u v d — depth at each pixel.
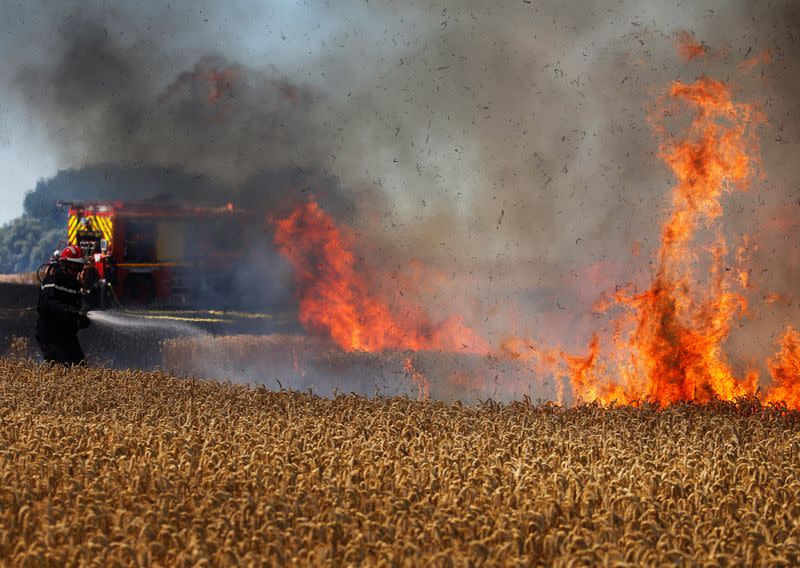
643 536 17.75
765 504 20.38
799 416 33.62
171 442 24.58
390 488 21.05
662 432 28.34
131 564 16.45
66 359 43.81
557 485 20.72
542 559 17.41
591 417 31.72
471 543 16.88
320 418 29.78
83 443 24.80
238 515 18.38
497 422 28.91
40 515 18.58
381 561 16.39
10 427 27.14
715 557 17.05
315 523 17.94
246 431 26.80
